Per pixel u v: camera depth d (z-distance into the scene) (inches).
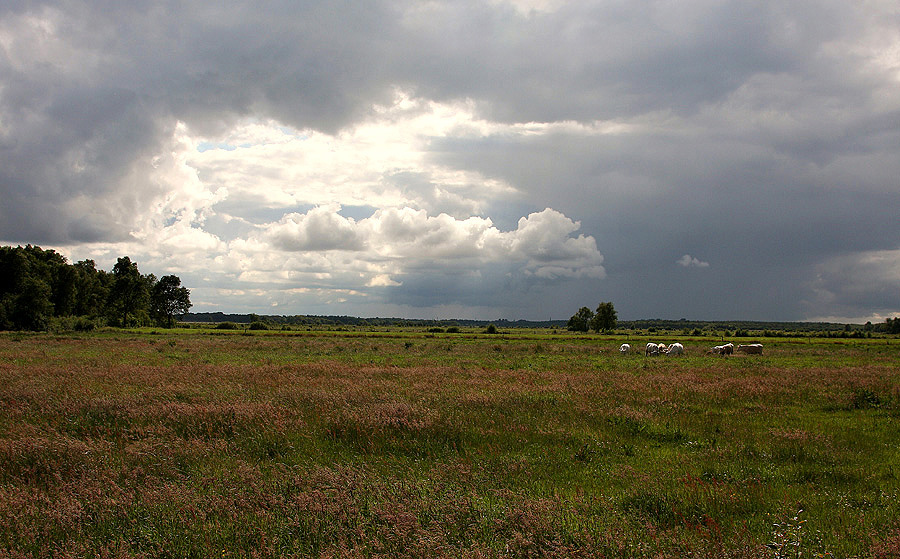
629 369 1057.5
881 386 705.6
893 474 330.6
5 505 246.2
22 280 3553.2
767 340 2992.1
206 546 208.1
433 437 408.2
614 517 239.8
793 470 338.0
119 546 208.7
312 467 326.0
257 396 583.2
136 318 4852.4
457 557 192.5
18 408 498.3
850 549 216.2
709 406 584.7
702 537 222.7
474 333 4151.1
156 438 394.0
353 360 1285.7
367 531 220.5
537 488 297.4
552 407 545.6
